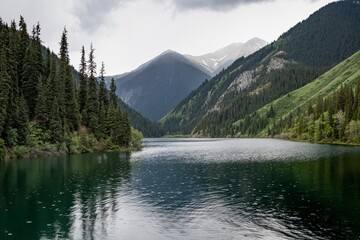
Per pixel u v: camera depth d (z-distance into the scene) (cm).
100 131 13325
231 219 3581
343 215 3650
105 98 15112
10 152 9431
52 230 3303
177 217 3691
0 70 9712
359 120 15788
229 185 5419
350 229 3206
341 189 4912
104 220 3612
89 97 13450
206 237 3069
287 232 3148
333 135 16975
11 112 9850
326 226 3306
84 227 3391
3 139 9412
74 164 8256
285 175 6225
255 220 3531
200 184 5550
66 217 3719
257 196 4594
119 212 3909
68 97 12556
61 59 13062
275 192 4812
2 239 3077
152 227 3369
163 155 11175
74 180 5938
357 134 15375
